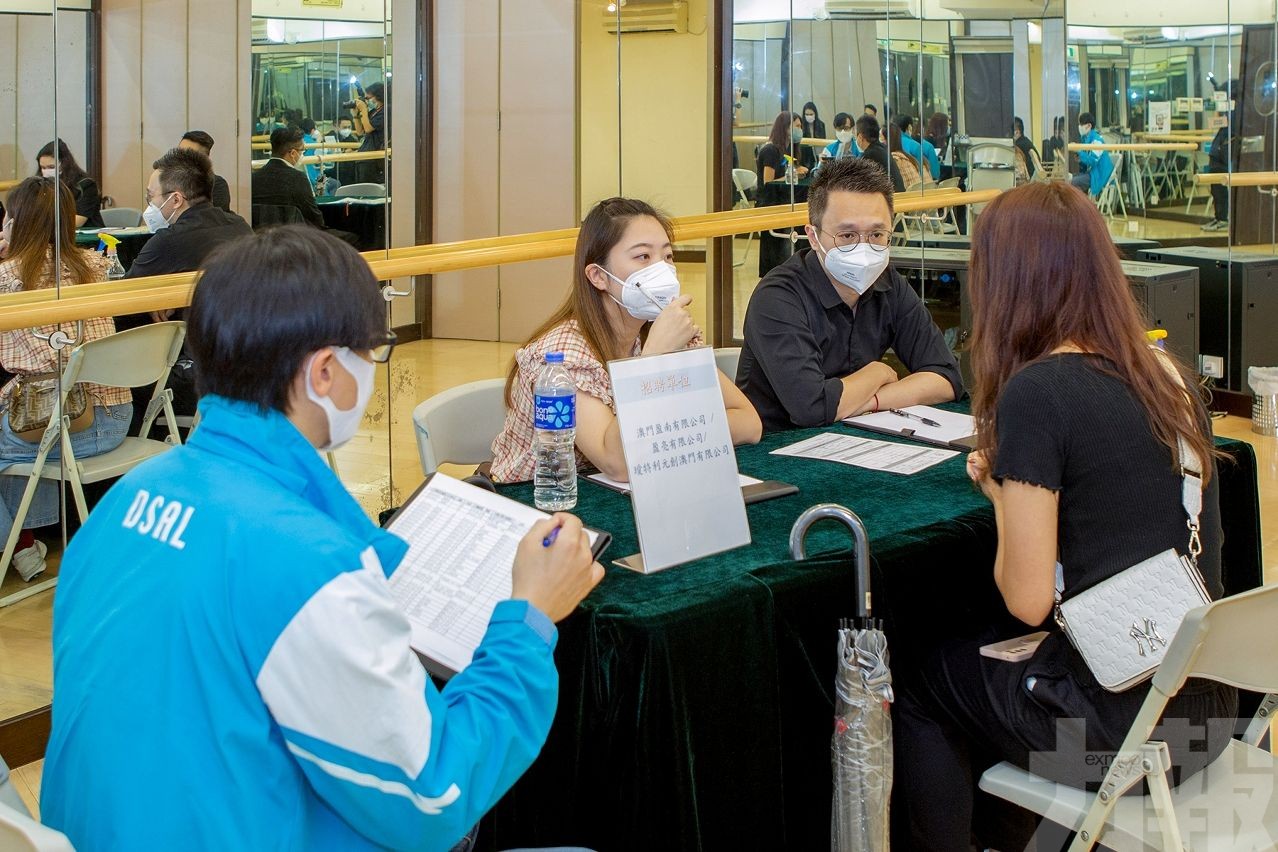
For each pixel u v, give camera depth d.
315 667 0.93
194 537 0.98
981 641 1.76
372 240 3.58
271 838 0.95
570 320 2.19
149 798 0.93
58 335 2.57
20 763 2.57
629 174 4.70
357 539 1.00
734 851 1.58
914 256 4.92
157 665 0.95
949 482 2.11
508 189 4.38
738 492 1.74
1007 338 1.63
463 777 1.00
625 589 1.56
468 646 1.33
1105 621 1.52
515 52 4.32
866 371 2.75
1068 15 5.32
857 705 1.56
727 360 3.14
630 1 4.61
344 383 1.06
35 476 2.60
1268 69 5.64
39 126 2.50
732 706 1.54
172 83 2.78
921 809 1.77
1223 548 2.34
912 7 4.93
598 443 2.05
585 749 1.50
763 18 4.89
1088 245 1.59
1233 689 1.61
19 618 2.61
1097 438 1.53
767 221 4.73
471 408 2.46
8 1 2.41
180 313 2.80
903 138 4.98
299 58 3.20
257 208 3.08
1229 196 5.73
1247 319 5.73
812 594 1.63
